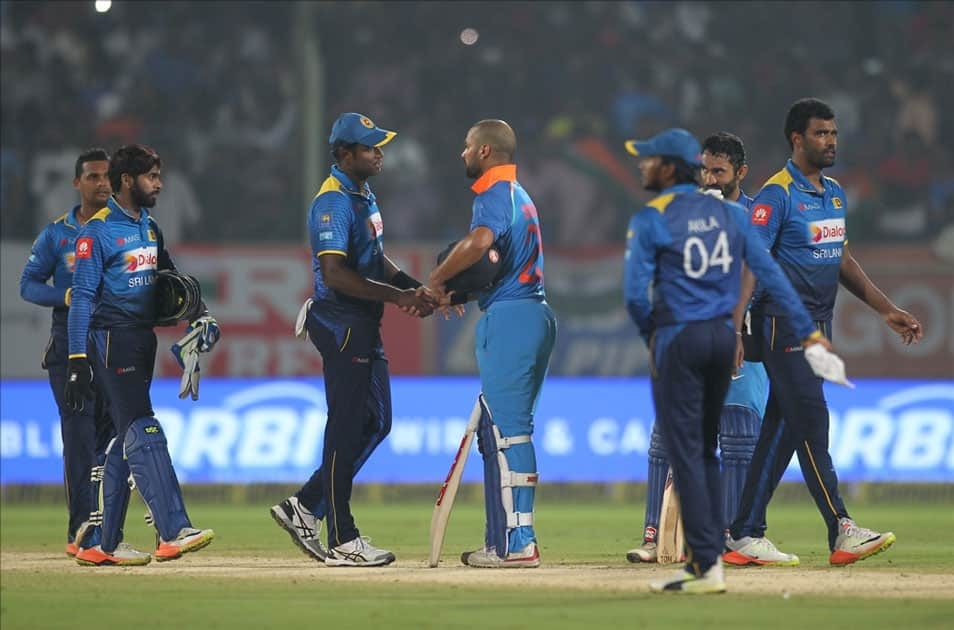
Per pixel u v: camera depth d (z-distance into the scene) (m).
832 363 20.45
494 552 26.14
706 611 19.22
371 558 26.39
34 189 67.75
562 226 66.31
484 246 25.03
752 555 26.30
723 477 27.47
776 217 26.22
